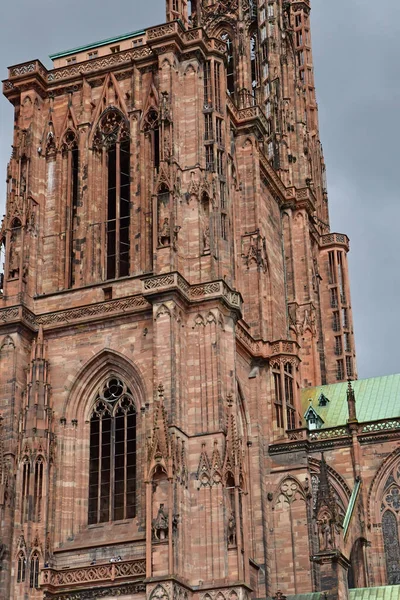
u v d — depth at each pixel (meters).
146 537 85.31
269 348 111.31
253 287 113.19
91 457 95.75
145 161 105.25
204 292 96.06
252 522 102.25
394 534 107.31
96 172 107.31
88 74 110.88
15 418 95.25
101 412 96.94
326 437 112.62
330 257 148.00
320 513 93.00
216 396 92.06
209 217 100.31
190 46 107.44
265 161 122.19
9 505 91.50
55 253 105.19
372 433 111.25
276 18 145.88
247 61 133.88
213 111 105.50
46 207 107.50
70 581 88.25
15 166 107.62
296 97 146.50
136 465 92.69
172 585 82.56
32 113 110.12
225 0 147.75
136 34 113.12
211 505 88.06
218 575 85.69
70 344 98.88
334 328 144.50
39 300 102.12
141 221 102.75
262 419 108.38
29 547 90.00
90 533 91.94
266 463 106.56
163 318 93.38
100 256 103.62
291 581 101.06
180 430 89.75
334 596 89.44
